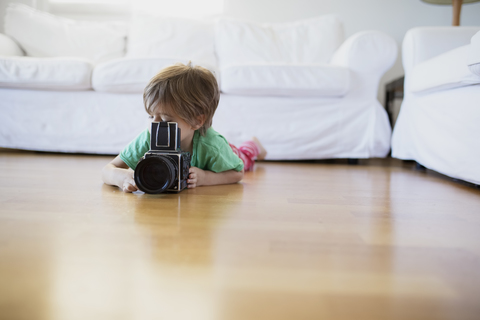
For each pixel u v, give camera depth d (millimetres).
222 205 887
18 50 2453
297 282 458
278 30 2615
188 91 999
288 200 979
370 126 2068
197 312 380
